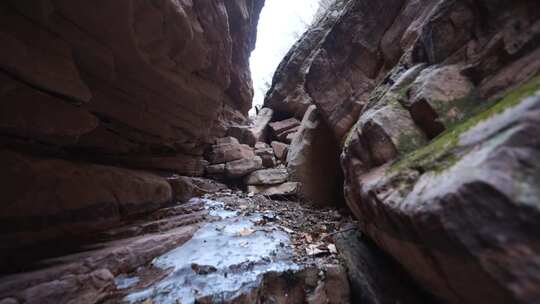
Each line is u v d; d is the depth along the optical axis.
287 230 5.85
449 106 2.82
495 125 1.82
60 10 2.90
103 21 3.32
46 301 2.40
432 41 3.47
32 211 2.97
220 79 7.20
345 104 6.97
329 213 7.86
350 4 6.84
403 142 3.11
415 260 2.59
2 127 2.70
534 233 1.31
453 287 2.15
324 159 9.53
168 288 3.28
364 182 3.40
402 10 5.95
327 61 7.27
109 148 4.94
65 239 3.42
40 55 2.80
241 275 3.71
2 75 2.53
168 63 4.92
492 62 2.67
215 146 11.44
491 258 1.48
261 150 12.62
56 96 3.11
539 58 2.20
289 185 9.68
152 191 5.32
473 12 2.97
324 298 3.85
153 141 6.08
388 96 3.85
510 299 1.43
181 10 4.32
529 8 2.42
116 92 4.38
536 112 1.54
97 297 2.81
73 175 3.54
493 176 1.50
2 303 2.15
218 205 7.54
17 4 2.52
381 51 6.38
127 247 3.67
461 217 1.61
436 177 2.04
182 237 4.84
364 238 4.95
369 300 3.60
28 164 2.96
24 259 2.90
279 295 3.75
